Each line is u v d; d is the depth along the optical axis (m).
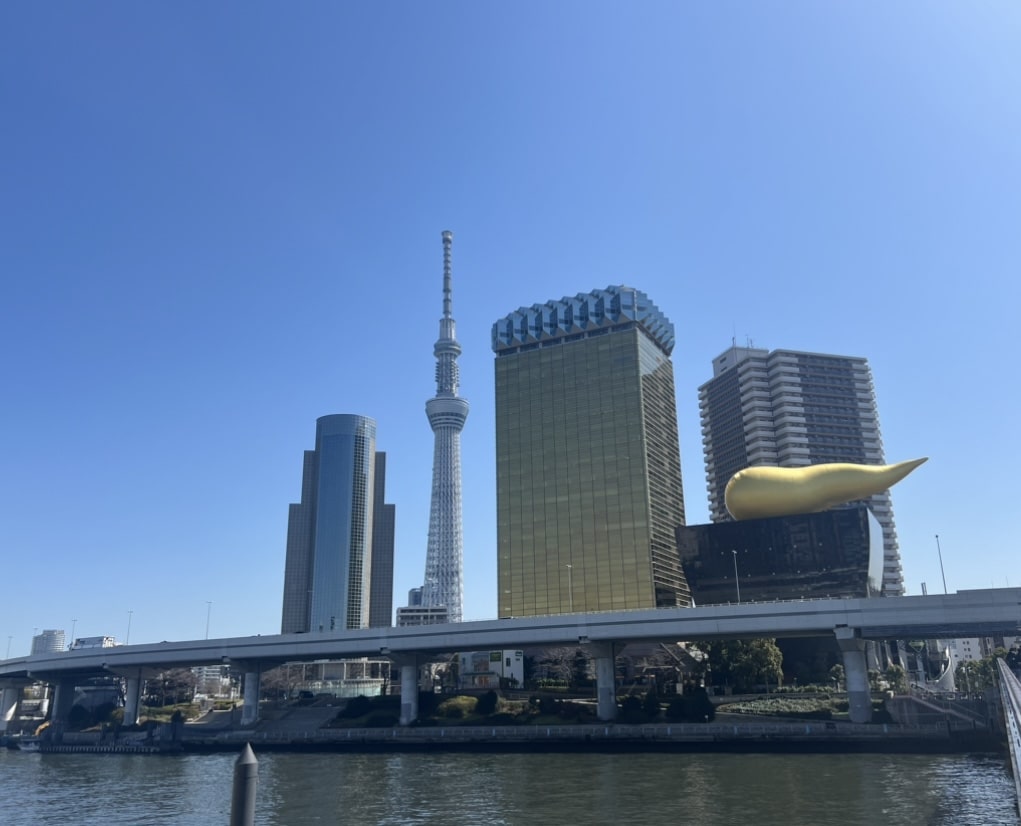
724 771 79.00
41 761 121.56
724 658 138.50
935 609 100.81
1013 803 57.12
